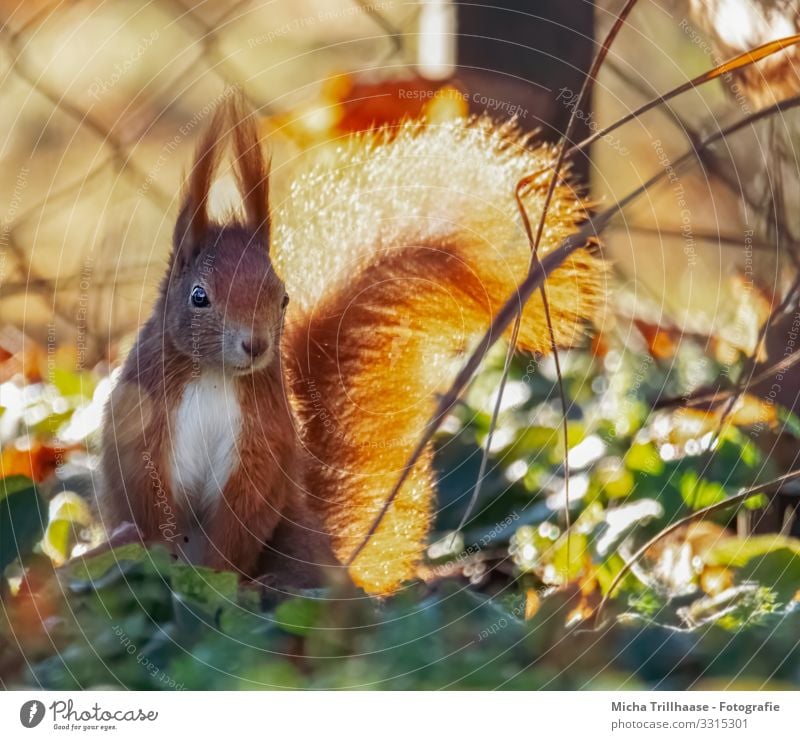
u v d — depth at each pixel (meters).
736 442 6.10
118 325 8.29
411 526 6.53
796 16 6.60
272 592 5.41
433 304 6.74
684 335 8.23
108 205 9.11
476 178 6.75
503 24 8.47
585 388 7.61
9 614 4.49
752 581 5.09
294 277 6.95
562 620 4.66
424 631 4.55
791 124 6.66
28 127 10.32
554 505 6.59
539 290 6.50
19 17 10.23
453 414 7.32
